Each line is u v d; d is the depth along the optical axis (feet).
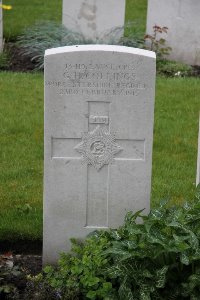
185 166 30.50
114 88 22.82
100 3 42.45
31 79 39.68
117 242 21.50
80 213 23.80
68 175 23.47
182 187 28.66
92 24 42.78
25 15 53.78
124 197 23.75
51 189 23.54
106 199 23.79
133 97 22.90
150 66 22.66
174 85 39.14
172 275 21.54
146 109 22.99
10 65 42.01
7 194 27.99
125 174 23.54
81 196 23.67
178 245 20.76
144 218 22.16
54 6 57.11
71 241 23.41
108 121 23.11
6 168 29.99
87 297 21.74
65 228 23.89
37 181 29.17
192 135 33.47
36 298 21.72
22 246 25.49
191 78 40.63
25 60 42.57
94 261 21.85
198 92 38.34
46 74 22.63
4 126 33.78
